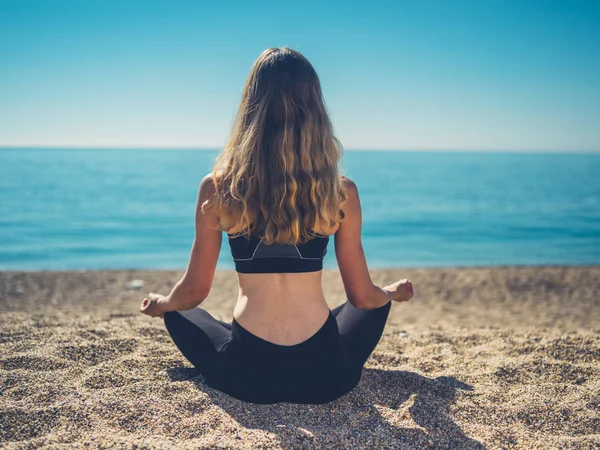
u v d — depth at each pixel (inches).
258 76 82.4
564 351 126.7
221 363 88.7
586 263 435.2
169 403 86.4
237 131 83.0
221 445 72.9
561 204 999.0
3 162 3250.5
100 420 81.3
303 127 80.1
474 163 4165.8
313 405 88.7
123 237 582.2
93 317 162.2
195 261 87.5
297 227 79.7
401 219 780.0
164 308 97.5
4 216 763.4
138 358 110.4
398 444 76.7
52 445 72.6
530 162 4635.8
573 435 84.3
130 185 1409.9
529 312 231.0
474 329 159.8
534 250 512.4
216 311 221.0
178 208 892.0
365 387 98.5
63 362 109.2
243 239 83.4
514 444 79.8
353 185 86.9
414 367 117.5
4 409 82.9
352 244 88.1
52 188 1286.9
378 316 100.8
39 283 282.8
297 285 84.4
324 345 85.4
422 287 292.8
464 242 569.0
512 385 105.7
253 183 80.0
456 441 79.7
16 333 131.5
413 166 3277.6
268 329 84.0
